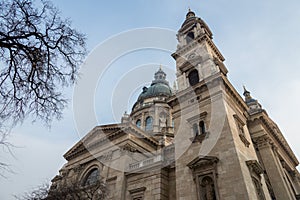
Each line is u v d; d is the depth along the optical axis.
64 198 25.73
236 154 20.55
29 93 8.52
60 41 8.84
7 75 8.21
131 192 27.97
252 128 33.25
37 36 8.42
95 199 26.75
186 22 40.59
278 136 36.84
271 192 27.48
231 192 18.73
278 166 29.39
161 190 25.48
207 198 20.16
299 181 40.66
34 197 25.73
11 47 8.06
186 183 22.12
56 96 8.91
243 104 29.92
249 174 20.75
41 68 8.62
